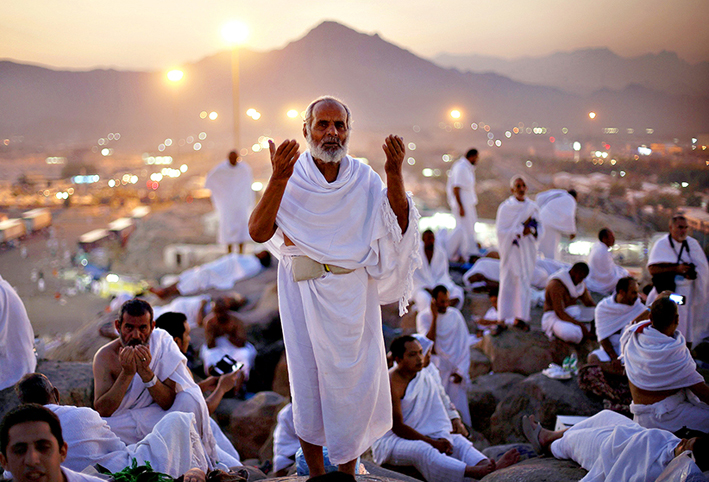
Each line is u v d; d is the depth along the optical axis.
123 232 41.25
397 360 4.74
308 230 2.50
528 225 7.98
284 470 4.76
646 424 4.21
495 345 7.73
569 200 10.83
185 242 32.44
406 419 4.75
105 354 3.86
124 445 3.36
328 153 2.47
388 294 2.75
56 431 2.33
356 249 2.51
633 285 5.89
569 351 7.56
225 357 4.83
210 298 9.47
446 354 6.76
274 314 9.09
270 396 6.41
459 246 11.58
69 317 22.55
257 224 2.45
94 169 84.56
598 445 3.55
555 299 7.63
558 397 6.05
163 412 3.75
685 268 6.65
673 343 4.10
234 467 3.95
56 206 55.59
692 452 2.99
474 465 4.44
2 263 29.94
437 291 6.78
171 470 3.21
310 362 2.62
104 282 27.11
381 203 2.54
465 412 6.66
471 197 11.58
